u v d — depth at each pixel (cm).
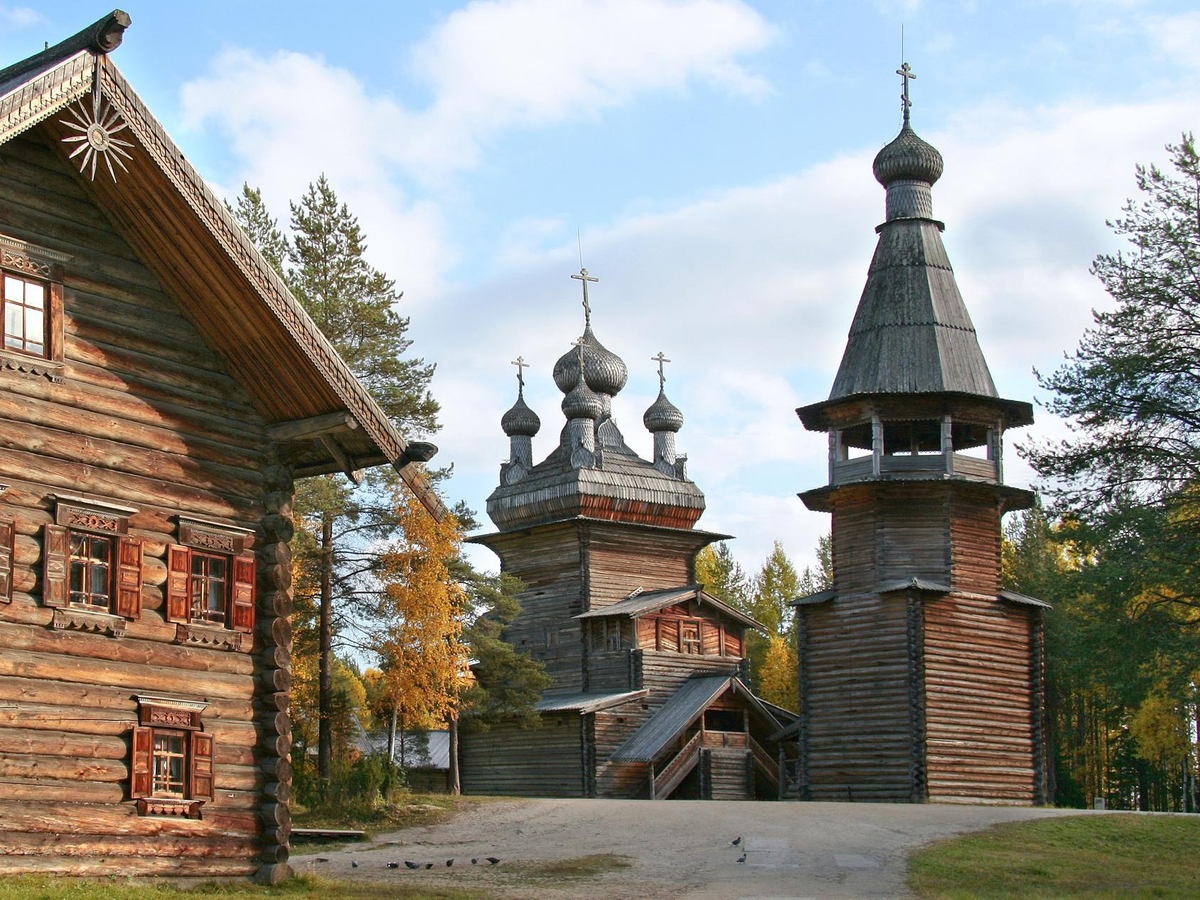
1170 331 3928
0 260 2106
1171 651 3734
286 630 2428
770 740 6059
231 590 2373
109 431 2219
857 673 5116
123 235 2298
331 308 4322
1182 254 3941
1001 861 2948
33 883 1936
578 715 5950
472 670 5488
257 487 2456
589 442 6912
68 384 2173
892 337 5294
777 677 8931
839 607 5216
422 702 4247
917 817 3622
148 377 2298
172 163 2189
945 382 5203
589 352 7369
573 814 3747
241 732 2355
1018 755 5128
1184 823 3553
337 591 4272
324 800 3731
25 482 2088
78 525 2136
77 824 2081
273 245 4494
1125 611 3919
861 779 5041
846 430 5334
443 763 6412
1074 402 4003
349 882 2472
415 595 4222
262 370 2428
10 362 2089
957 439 5581
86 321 2217
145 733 2186
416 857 3023
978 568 5178
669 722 5912
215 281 2319
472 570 5278
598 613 6319
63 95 2050
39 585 2080
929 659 4981
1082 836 3353
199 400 2380
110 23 2069
